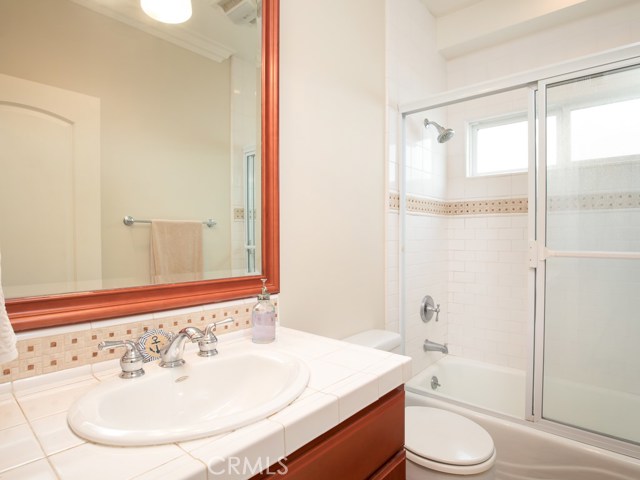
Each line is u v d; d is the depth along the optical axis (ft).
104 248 2.94
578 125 5.25
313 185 4.85
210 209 3.67
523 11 7.30
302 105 4.69
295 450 2.03
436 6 7.91
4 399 2.32
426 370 7.63
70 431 1.92
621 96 4.97
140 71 3.17
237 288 3.75
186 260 3.47
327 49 5.10
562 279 5.42
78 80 2.81
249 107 3.99
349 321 5.50
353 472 2.45
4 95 2.47
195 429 1.82
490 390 7.65
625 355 5.08
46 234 2.65
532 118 5.61
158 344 3.02
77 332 2.67
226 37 3.77
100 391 2.30
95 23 2.90
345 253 5.43
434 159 8.13
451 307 8.66
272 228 4.12
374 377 2.63
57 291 2.69
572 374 5.37
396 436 2.90
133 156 3.13
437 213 8.25
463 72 8.61
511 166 8.25
